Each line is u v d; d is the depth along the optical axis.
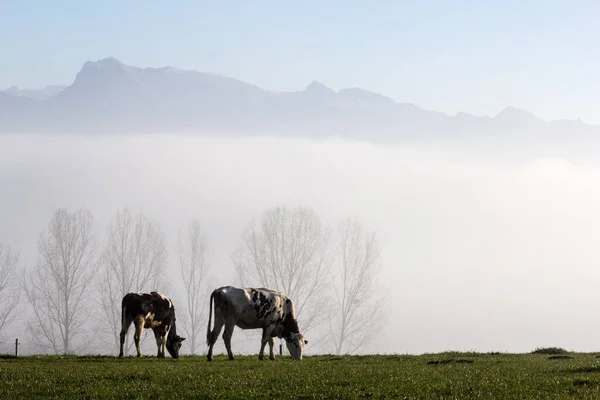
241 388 22.73
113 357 36.84
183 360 34.50
